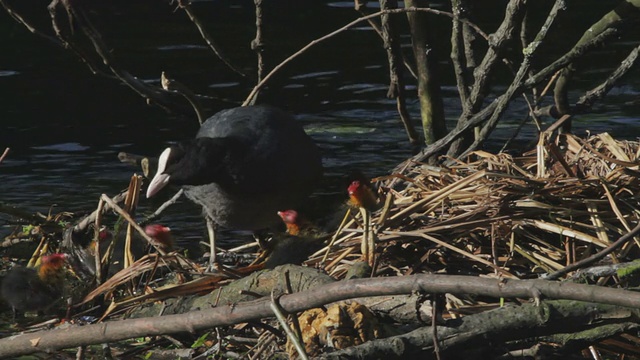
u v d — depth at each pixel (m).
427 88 13.35
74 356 9.00
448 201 9.57
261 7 12.91
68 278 10.52
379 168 14.72
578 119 16.86
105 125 17.73
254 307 7.09
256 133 9.33
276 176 9.32
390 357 7.41
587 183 9.46
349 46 22.81
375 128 17.11
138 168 15.36
